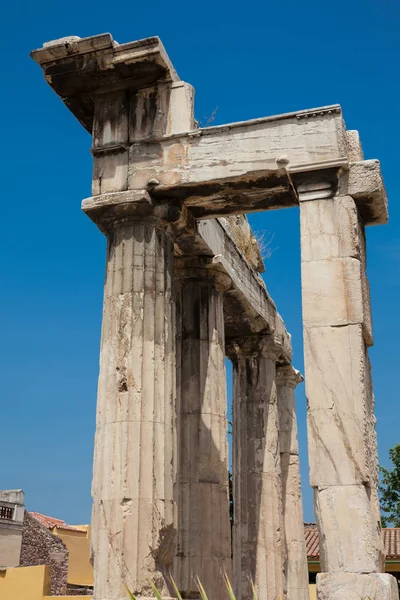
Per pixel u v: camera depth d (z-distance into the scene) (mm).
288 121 13734
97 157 14609
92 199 14141
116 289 13617
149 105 14617
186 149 14164
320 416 12008
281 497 19938
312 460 11836
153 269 13758
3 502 37938
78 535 46156
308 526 38812
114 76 14609
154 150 14328
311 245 12984
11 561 37156
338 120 13461
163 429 12828
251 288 19391
